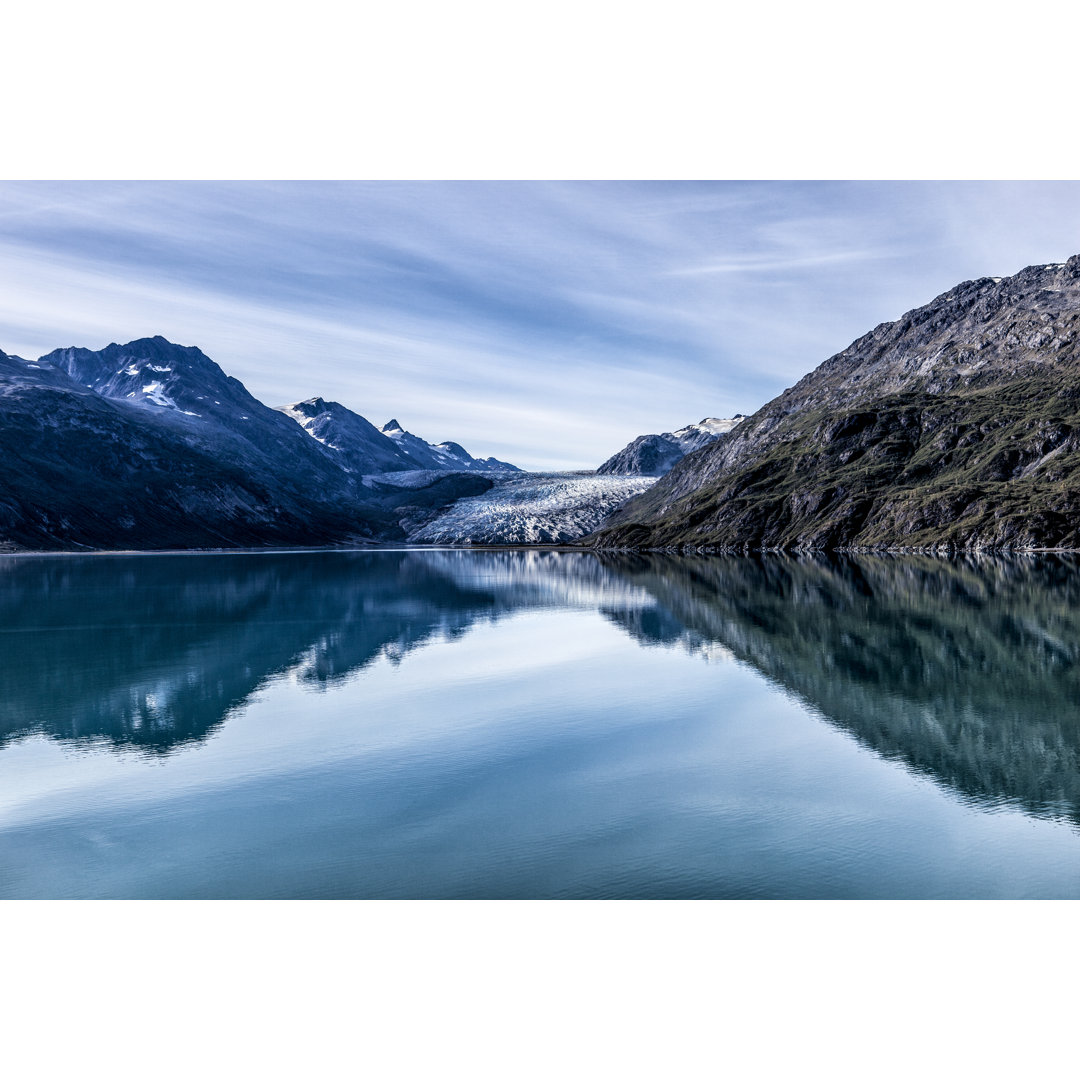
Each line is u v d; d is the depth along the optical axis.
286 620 65.50
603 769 24.86
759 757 25.67
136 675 41.25
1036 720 29.36
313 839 19.80
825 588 84.50
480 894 16.69
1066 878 17.02
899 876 17.16
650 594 85.75
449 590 96.44
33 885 17.58
